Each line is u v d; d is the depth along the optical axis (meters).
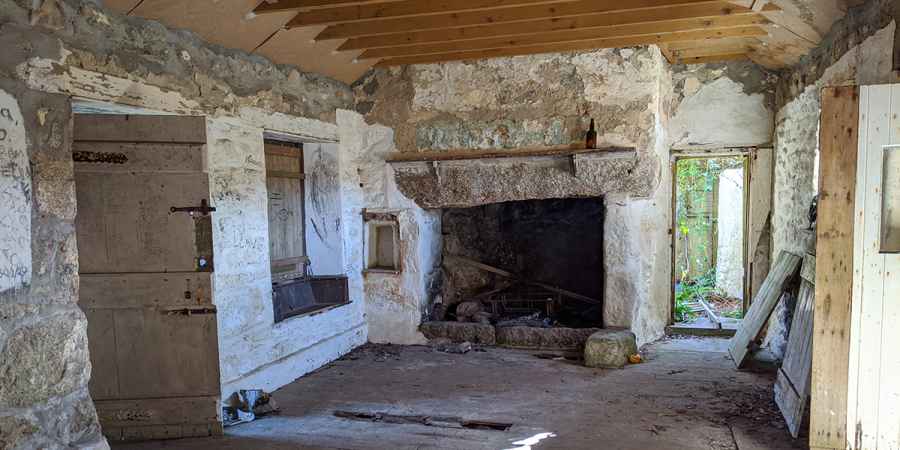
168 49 3.42
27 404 2.35
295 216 5.05
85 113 3.24
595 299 5.81
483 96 5.23
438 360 5.02
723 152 5.71
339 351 5.20
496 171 5.25
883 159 2.62
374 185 5.59
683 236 8.66
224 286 3.84
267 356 4.27
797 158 4.65
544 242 6.20
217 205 3.79
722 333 5.70
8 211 2.28
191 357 3.31
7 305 2.26
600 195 5.19
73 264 2.58
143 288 3.25
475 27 4.46
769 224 5.59
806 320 3.58
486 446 3.17
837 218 2.70
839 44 3.54
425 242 5.75
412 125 5.43
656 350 5.21
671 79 5.66
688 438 3.23
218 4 3.50
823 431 2.79
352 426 3.53
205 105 3.71
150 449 3.16
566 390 4.14
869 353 2.70
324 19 3.99
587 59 4.97
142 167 3.20
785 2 3.63
